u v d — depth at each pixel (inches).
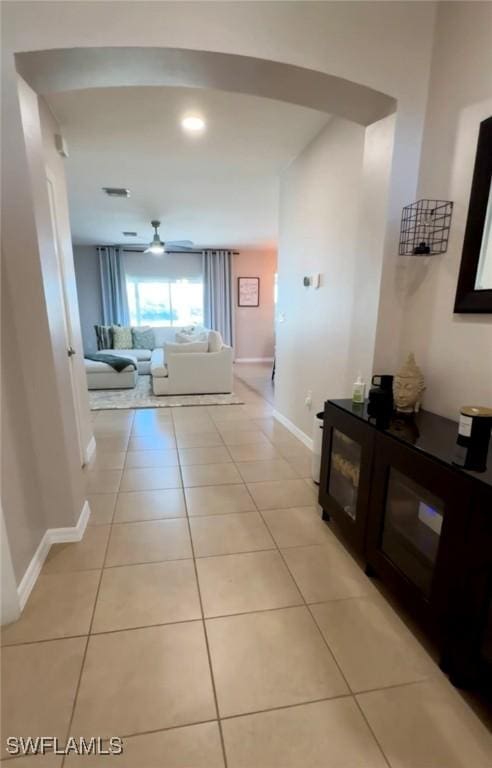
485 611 42.0
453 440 55.1
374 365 80.0
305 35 62.9
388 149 71.7
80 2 56.2
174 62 62.0
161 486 99.5
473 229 59.3
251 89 70.6
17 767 38.8
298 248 126.7
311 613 58.7
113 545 74.4
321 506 84.6
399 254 75.1
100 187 153.9
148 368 258.8
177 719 43.4
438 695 46.4
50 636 53.9
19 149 58.4
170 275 307.6
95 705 44.8
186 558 71.0
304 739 41.6
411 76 68.2
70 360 102.7
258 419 160.6
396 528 60.2
